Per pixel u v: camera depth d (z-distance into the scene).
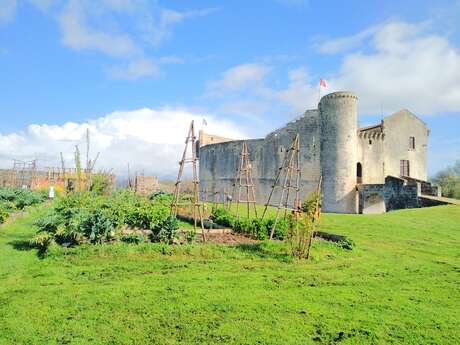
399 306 9.21
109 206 20.45
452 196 56.47
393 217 26.92
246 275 11.59
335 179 43.22
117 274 11.27
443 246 18.02
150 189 53.41
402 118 50.12
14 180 53.44
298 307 8.91
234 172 57.81
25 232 18.39
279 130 50.94
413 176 49.78
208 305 8.86
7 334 7.15
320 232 19.36
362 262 14.09
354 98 43.91
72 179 45.69
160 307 8.65
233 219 21.45
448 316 8.66
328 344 7.10
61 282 10.38
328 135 43.88
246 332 7.48
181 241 16.20
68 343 6.88
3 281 10.32
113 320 7.89
